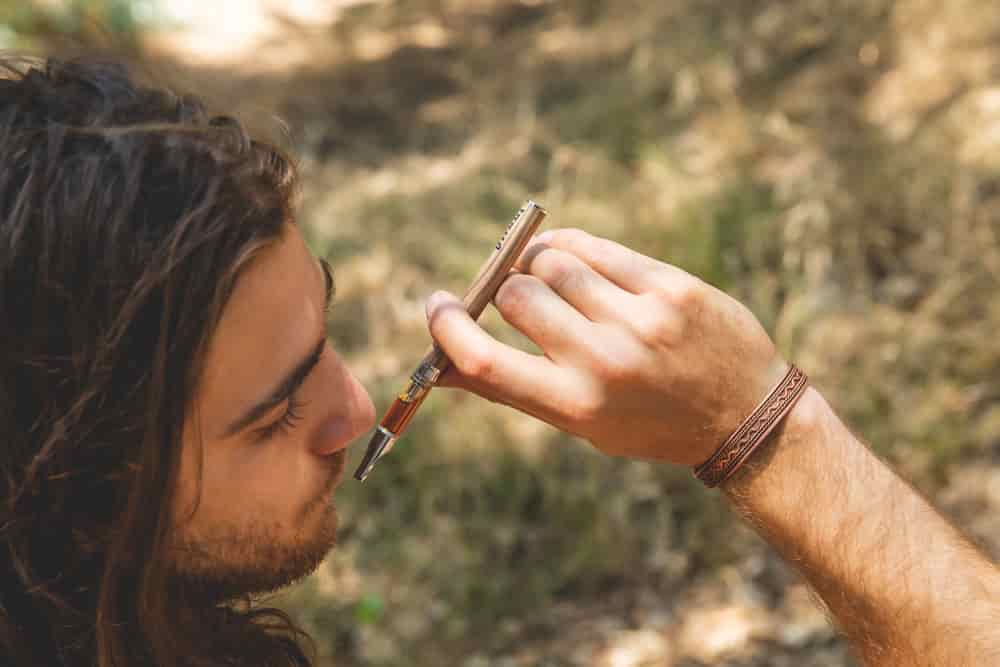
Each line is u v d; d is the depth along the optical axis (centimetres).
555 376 90
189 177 74
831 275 385
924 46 463
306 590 305
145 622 80
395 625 308
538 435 352
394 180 495
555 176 462
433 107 568
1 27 560
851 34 485
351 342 404
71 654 83
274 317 79
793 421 95
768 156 445
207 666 88
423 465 347
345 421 85
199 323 74
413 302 416
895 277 391
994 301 369
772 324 376
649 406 91
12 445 75
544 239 95
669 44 529
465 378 97
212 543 83
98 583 81
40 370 73
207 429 79
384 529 337
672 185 426
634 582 319
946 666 92
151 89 81
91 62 81
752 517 96
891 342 361
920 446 333
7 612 81
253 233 76
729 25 523
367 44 643
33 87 77
